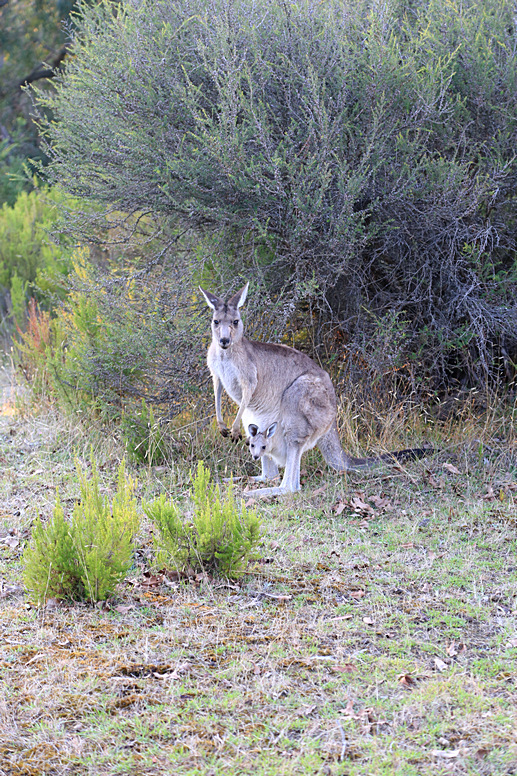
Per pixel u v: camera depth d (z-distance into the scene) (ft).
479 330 22.88
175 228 25.40
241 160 21.22
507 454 21.95
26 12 58.18
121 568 14.25
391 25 23.38
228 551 14.90
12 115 57.57
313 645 12.46
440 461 21.84
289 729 10.26
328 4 24.44
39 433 24.72
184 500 19.93
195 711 10.64
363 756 9.67
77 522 14.34
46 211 39.14
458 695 10.91
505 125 23.15
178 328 23.04
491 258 24.39
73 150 24.66
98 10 25.31
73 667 11.71
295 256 22.33
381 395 23.90
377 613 13.53
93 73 23.39
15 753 9.76
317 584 14.92
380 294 24.53
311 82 21.54
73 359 24.90
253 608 13.89
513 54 23.34
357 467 21.40
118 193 23.76
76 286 24.99
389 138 22.84
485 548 16.78
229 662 11.90
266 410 20.97
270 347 20.85
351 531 17.94
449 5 24.11
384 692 11.09
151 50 22.82
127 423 22.74
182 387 23.06
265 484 21.43
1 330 35.04
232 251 24.20
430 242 23.94
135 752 9.80
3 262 38.14
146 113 22.89
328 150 21.57
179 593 14.53
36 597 14.05
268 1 23.99
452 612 13.61
